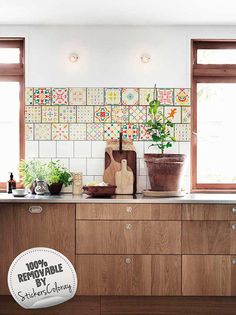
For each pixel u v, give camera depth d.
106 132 3.04
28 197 2.70
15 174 3.11
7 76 3.09
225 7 2.74
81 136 3.04
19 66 3.07
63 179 2.91
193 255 2.62
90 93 3.04
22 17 2.90
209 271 2.62
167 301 2.67
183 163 2.83
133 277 2.63
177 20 2.95
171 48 3.04
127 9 2.77
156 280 2.62
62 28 3.04
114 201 2.62
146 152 3.04
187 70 3.04
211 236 2.62
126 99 3.04
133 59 3.04
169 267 2.62
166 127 3.05
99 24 3.03
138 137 3.04
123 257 2.63
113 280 2.63
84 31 3.04
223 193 3.05
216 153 3.10
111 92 3.04
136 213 2.62
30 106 3.04
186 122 3.05
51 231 2.64
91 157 3.05
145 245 2.62
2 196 2.77
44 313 2.67
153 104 2.95
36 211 2.63
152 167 2.82
